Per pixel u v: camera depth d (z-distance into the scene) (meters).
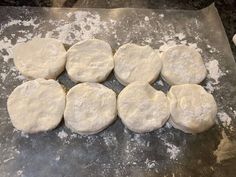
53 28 0.23
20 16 0.23
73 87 0.20
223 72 0.22
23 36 0.22
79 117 0.19
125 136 0.20
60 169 0.19
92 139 0.20
